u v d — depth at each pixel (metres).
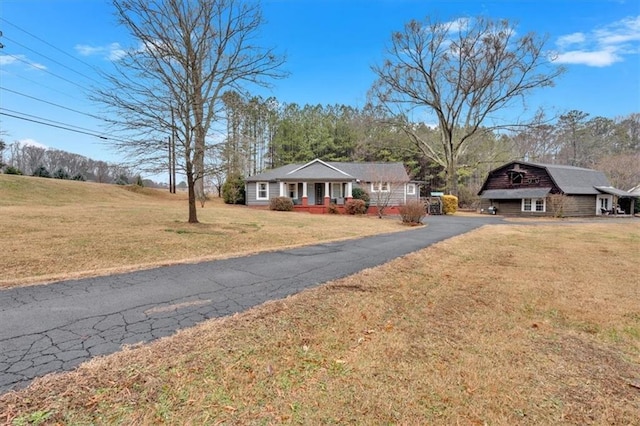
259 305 3.92
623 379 2.49
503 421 1.97
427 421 1.95
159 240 7.90
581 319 3.69
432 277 5.46
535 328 3.42
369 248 8.29
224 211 17.69
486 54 25.70
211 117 10.65
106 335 3.02
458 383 2.36
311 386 2.28
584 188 26.28
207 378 2.34
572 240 10.48
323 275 5.46
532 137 43.75
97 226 9.42
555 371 2.57
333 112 46.44
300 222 13.98
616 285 5.10
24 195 18.16
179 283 4.82
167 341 2.90
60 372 2.37
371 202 26.53
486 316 3.71
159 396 2.12
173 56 9.76
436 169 40.84
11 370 2.38
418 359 2.69
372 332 3.21
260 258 6.80
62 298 4.02
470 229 13.90
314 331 3.20
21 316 3.43
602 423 1.97
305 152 39.44
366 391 2.23
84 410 1.96
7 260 5.52
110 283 4.71
